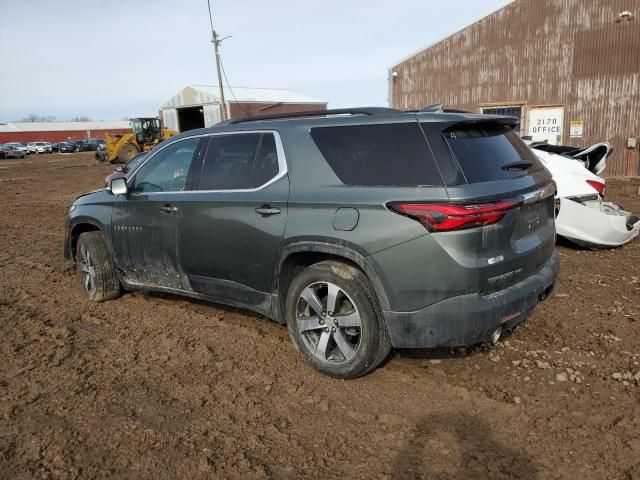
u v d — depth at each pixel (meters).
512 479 2.55
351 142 3.40
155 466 2.73
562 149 7.28
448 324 3.02
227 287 4.07
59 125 90.88
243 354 4.00
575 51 16.61
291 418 3.13
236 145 4.02
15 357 4.07
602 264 6.01
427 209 2.96
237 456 2.79
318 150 3.52
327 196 3.37
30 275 6.57
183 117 43.16
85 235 5.25
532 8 17.12
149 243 4.57
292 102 43.59
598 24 16.08
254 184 3.81
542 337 4.07
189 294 4.46
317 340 3.61
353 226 3.21
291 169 3.61
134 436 2.99
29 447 2.91
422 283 3.03
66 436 3.00
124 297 5.45
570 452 2.72
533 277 3.40
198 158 4.25
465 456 2.73
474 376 3.52
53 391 3.52
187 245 4.23
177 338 4.34
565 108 17.09
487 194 2.99
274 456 2.79
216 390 3.48
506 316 3.11
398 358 3.81
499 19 17.81
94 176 24.41
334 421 3.09
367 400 3.29
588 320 4.37
